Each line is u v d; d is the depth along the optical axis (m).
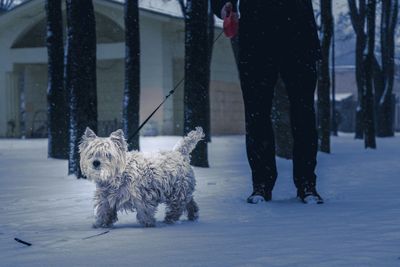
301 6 8.46
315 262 4.12
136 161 6.54
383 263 4.00
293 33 8.43
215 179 12.38
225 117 43.28
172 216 6.70
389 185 10.73
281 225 6.05
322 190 10.05
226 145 28.23
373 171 14.06
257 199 8.23
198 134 6.90
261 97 8.45
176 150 6.88
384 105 43.28
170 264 4.26
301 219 6.49
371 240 4.93
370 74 27.31
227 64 43.53
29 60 39.94
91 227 6.59
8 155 22.09
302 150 8.32
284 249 4.65
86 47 13.49
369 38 27.14
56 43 20.16
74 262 4.49
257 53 8.48
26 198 9.91
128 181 6.43
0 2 52.28
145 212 6.43
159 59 37.59
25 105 42.97
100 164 6.34
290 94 8.48
